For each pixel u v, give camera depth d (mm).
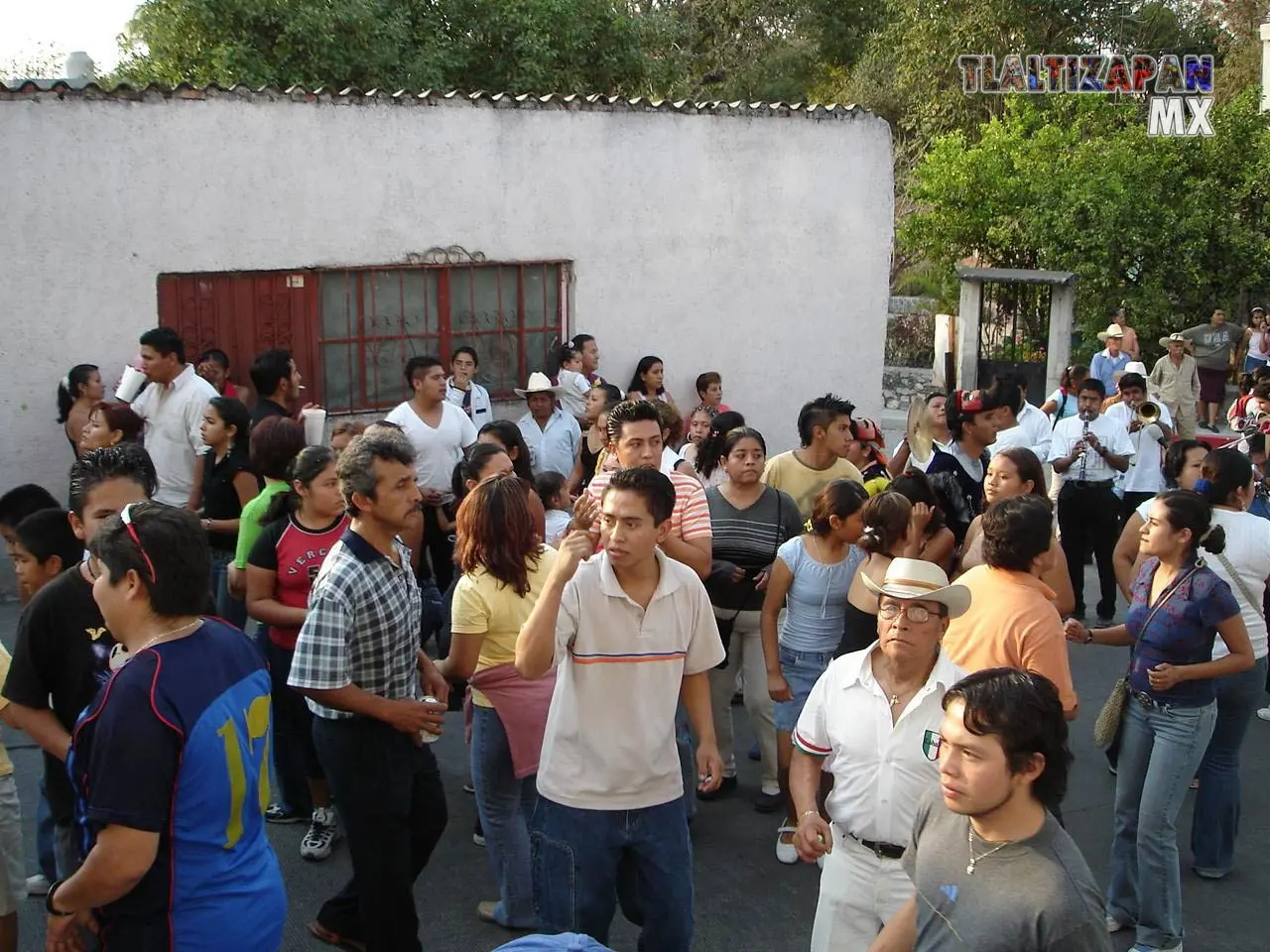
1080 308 22031
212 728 3137
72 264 9234
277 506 5684
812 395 12641
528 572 4734
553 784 4043
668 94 21328
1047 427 9594
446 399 9703
